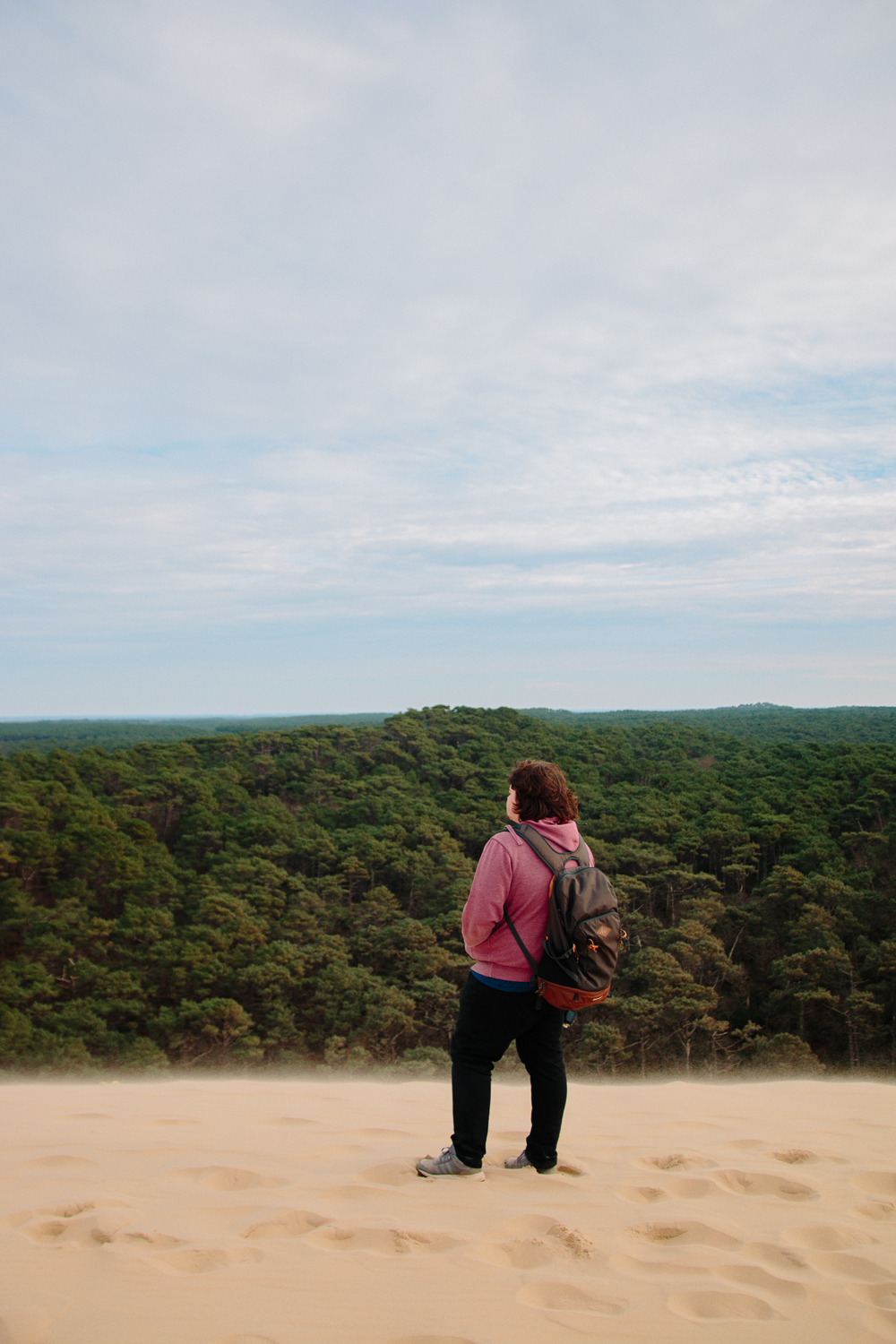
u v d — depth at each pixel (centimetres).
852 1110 408
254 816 5359
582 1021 3259
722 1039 3350
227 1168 272
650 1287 194
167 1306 179
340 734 8456
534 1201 247
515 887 253
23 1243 210
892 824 4703
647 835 5034
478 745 8244
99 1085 472
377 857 4641
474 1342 169
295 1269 198
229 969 3312
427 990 3388
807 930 3591
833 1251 217
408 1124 349
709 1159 298
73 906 3872
